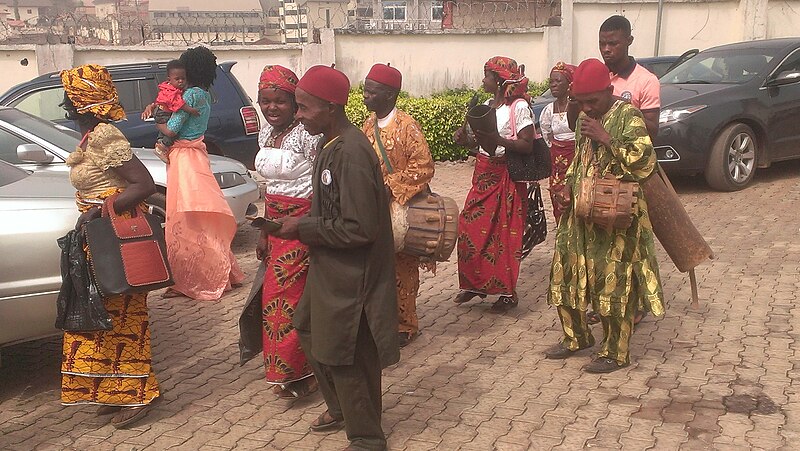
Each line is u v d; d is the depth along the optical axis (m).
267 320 3.96
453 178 11.52
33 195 4.40
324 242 3.19
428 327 5.32
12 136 6.57
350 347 3.26
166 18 15.46
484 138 5.04
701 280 6.13
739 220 8.05
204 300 6.10
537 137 5.28
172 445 3.75
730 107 9.34
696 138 9.16
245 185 7.49
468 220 5.40
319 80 3.20
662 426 3.76
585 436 3.70
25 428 3.99
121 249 3.68
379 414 3.53
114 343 3.85
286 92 3.94
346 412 3.43
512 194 5.30
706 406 3.96
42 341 5.35
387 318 3.28
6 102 9.76
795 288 5.84
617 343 4.39
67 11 17.28
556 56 15.88
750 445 3.55
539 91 15.11
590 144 4.23
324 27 15.50
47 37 14.02
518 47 15.90
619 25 4.73
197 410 4.14
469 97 13.56
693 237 4.47
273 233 3.23
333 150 3.21
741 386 4.19
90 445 3.77
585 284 4.29
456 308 5.72
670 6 16.23
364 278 3.24
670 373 4.39
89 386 3.86
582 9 15.98
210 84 5.98
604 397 4.12
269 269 3.93
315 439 3.77
